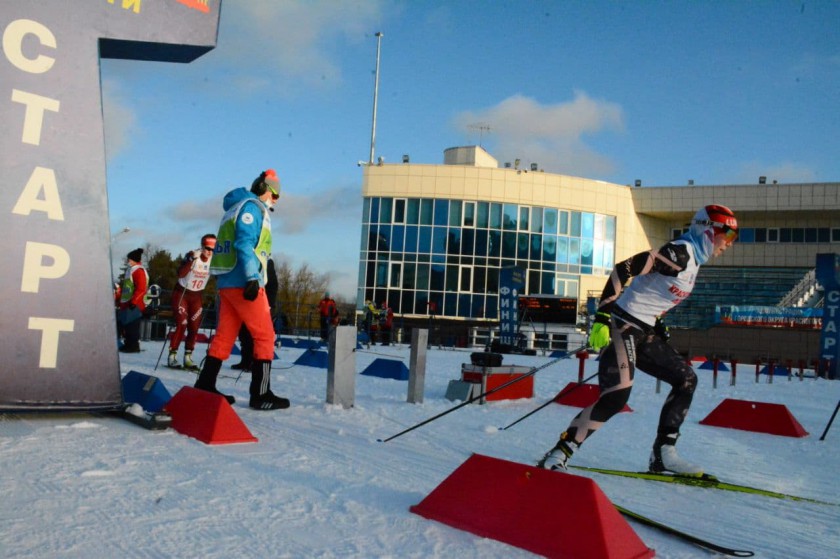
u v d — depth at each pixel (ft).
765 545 8.64
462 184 115.65
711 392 33.65
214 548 6.77
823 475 13.76
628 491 11.21
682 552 7.97
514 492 8.11
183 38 14.51
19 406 12.10
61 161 13.03
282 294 177.27
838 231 121.90
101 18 13.71
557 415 20.53
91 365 13.07
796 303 114.32
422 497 9.43
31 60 12.84
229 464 10.45
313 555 6.82
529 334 92.73
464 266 114.83
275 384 24.13
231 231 16.40
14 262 12.32
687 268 12.01
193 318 27.43
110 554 6.37
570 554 7.20
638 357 12.49
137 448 10.97
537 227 117.60
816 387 42.57
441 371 36.94
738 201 120.47
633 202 124.88
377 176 116.16
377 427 15.71
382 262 115.24
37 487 8.30
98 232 13.38
